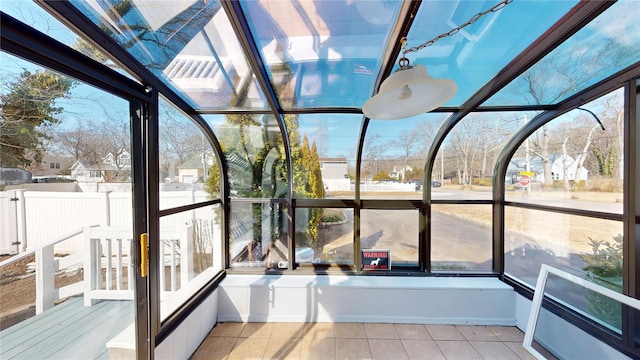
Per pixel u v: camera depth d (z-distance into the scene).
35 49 1.11
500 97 2.19
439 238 3.25
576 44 1.50
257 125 2.86
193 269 2.69
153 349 1.85
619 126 1.84
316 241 3.39
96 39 1.27
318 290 2.93
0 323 1.19
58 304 1.46
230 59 1.66
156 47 1.49
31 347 1.33
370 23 1.38
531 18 1.33
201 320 2.56
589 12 1.25
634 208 1.74
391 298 2.90
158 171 1.93
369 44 1.57
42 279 1.37
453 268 3.24
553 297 2.39
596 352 1.96
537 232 2.64
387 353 2.41
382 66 1.77
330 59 1.73
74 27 1.17
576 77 1.86
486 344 2.52
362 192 3.33
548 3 1.24
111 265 1.73
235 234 3.37
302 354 2.39
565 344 2.20
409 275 3.19
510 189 3.03
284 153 3.30
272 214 3.37
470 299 2.86
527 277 2.77
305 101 2.42
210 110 2.51
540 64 1.71
